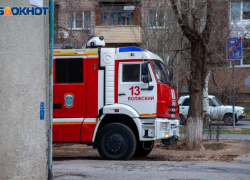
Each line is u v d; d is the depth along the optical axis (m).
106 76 25.73
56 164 22.66
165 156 27.56
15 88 13.72
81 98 25.91
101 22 63.41
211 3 29.50
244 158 25.31
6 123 13.63
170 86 26.83
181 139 35.53
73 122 25.81
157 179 17.75
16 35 13.83
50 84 14.49
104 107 25.53
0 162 13.60
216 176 18.44
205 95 47.09
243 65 76.12
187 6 28.95
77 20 51.81
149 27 50.53
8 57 13.71
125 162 23.53
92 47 27.42
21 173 13.74
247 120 69.69
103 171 19.83
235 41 31.70
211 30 30.33
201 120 30.78
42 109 14.23
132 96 25.38
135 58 25.53
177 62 42.16
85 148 34.56
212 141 34.94
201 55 30.52
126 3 59.41
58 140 25.95
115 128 25.39
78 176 18.56
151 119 25.08
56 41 43.97
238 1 33.19
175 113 27.55
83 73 26.02
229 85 58.84
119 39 63.25
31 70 14.00
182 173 19.20
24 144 13.81
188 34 29.94
